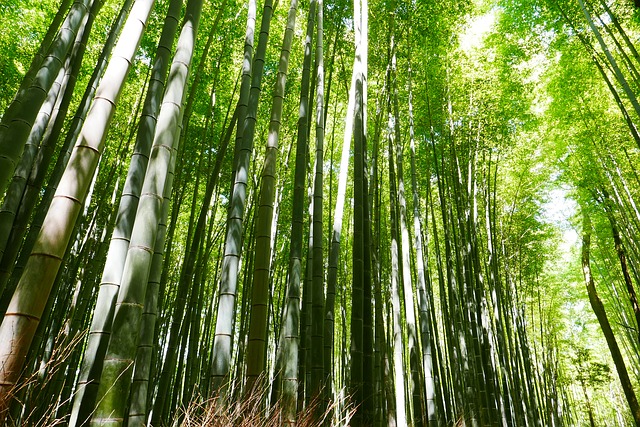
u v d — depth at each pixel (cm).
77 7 276
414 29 620
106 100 185
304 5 599
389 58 560
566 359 1572
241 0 650
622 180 859
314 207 362
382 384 531
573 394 1788
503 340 756
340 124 864
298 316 301
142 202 197
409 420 818
